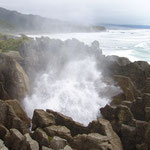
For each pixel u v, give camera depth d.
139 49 51.91
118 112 14.45
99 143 11.44
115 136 12.86
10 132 12.41
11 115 13.56
